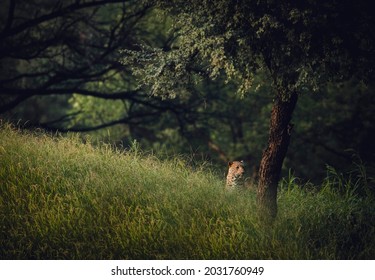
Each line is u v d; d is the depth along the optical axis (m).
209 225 26.41
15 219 27.08
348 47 26.88
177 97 57.97
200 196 28.45
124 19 54.81
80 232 26.53
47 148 31.27
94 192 27.88
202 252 25.73
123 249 26.00
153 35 55.31
